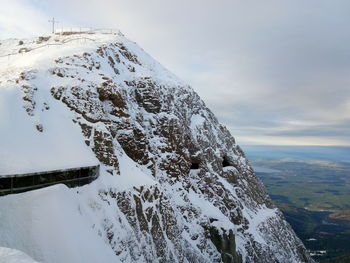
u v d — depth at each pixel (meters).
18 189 23.78
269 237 66.50
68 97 36.12
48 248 21.91
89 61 46.16
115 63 54.50
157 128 51.56
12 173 23.69
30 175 24.44
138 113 49.84
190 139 57.84
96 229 27.12
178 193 48.91
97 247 24.98
